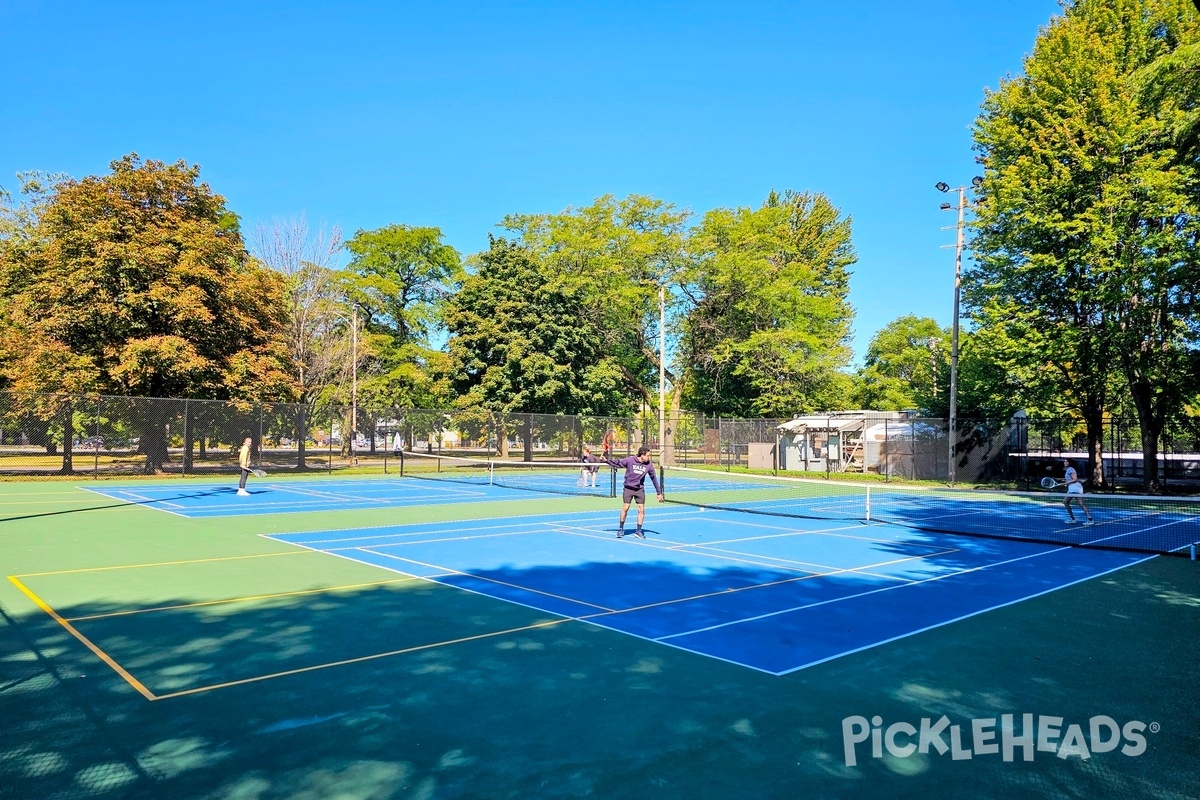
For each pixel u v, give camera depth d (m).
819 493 30.25
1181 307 28.44
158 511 19.80
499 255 46.53
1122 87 28.80
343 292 48.78
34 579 10.61
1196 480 37.16
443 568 11.98
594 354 50.12
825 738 5.36
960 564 13.04
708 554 13.75
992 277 34.38
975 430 38.25
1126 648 7.80
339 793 4.43
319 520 18.36
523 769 4.79
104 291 31.75
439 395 46.03
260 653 7.20
